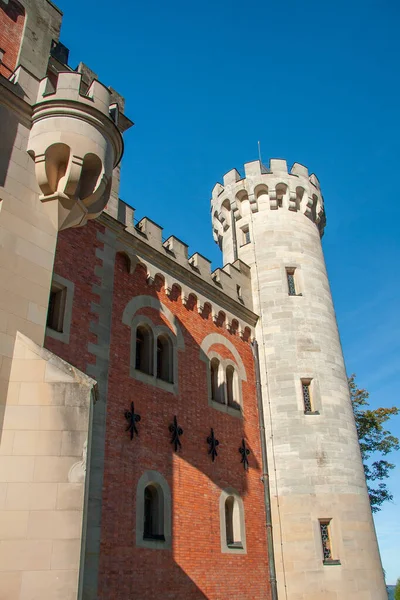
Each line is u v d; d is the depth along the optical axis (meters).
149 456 14.96
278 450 19.55
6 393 9.63
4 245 10.86
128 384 15.32
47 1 15.84
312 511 18.31
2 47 14.36
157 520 14.57
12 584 8.00
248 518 17.69
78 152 12.25
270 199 25.28
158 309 17.80
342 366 22.20
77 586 8.24
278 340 21.78
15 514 8.55
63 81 12.92
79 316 14.49
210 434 17.64
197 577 14.73
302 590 17.03
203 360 18.89
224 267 22.75
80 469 9.11
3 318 10.23
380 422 32.94
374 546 18.73
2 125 12.04
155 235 18.86
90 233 16.06
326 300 23.55
